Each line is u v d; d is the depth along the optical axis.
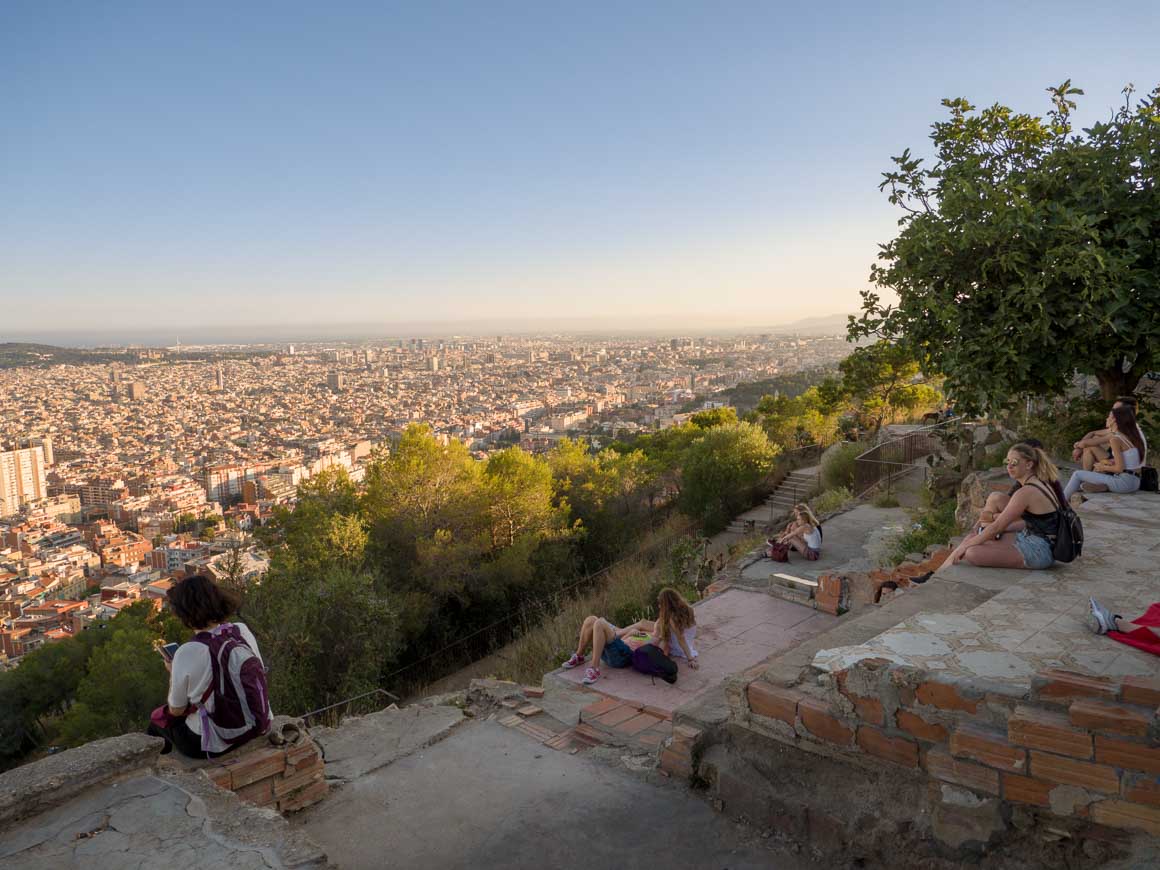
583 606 14.61
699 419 39.88
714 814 3.73
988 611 4.02
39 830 2.70
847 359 24.14
